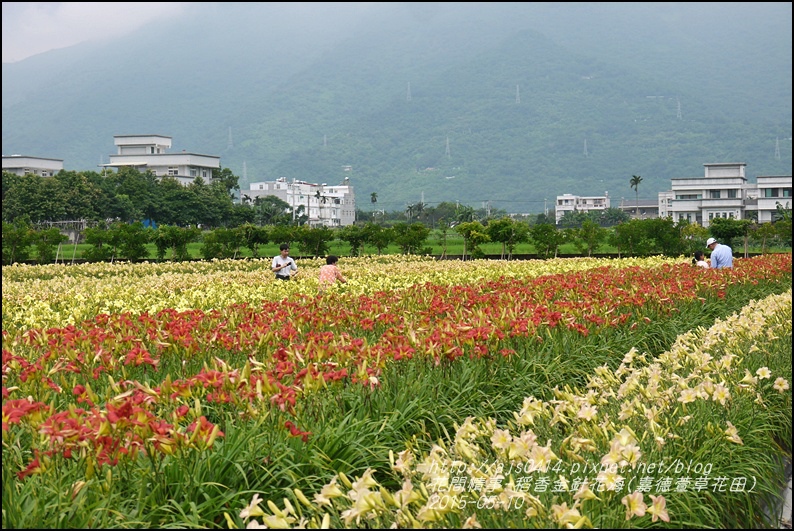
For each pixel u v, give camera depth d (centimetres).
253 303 1312
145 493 459
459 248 5347
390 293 1248
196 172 14075
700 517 493
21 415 466
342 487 496
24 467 482
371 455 551
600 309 990
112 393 604
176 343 735
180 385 531
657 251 4094
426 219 15462
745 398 643
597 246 4247
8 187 9638
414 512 425
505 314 834
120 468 472
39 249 4169
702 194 11462
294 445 519
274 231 4381
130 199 10519
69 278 2069
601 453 508
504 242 4212
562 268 2350
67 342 706
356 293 1424
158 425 466
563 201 19900
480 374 727
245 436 506
